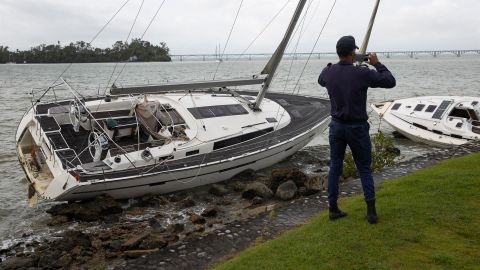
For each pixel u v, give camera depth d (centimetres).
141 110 1431
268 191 1269
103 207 1173
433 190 783
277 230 767
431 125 2078
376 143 1398
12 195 1409
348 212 698
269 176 1491
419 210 680
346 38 567
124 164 1245
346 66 570
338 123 588
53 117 1409
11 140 2198
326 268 537
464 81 6725
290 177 1314
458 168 945
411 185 836
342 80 564
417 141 2144
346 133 583
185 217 1168
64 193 1155
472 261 525
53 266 865
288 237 651
